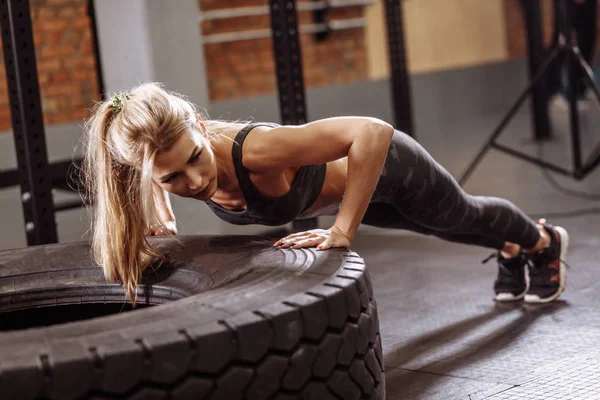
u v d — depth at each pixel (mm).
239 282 1457
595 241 3426
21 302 1865
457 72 9891
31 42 2863
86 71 7230
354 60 8984
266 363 1234
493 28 10336
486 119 9594
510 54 10547
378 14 9125
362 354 1414
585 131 7641
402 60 5227
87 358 1094
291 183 1826
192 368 1160
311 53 8688
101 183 1714
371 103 9055
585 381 1875
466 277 3053
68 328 1213
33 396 1063
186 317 1238
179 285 1723
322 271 1480
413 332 2428
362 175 1706
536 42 7082
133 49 4211
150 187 1535
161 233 2062
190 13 4297
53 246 2045
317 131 1716
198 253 1803
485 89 10180
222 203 1860
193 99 4328
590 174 5332
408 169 2021
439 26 9781
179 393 1149
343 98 8812
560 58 7141
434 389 1943
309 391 1296
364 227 4266
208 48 8008
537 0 7035
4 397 1050
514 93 10484
